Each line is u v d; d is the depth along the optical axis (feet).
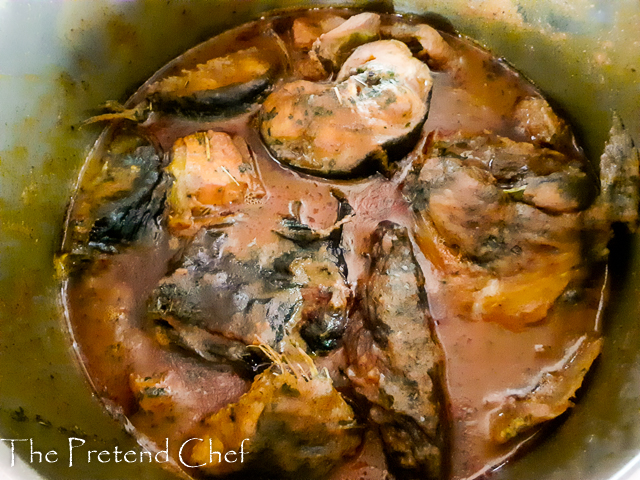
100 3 0.75
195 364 0.69
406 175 0.78
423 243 0.73
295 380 0.63
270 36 0.91
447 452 0.64
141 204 0.75
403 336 0.65
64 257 0.75
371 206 0.76
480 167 0.76
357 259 0.73
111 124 0.82
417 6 0.90
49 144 0.73
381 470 0.64
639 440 0.55
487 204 0.71
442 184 0.72
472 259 0.71
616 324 0.68
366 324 0.68
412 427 0.62
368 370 0.65
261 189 0.77
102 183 0.77
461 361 0.70
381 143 0.75
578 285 0.71
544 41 0.81
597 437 0.60
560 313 0.71
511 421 0.66
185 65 0.89
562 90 0.82
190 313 0.68
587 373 0.67
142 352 0.70
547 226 0.70
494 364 0.69
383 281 0.68
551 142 0.80
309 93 0.78
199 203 0.74
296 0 0.91
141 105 0.83
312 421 0.62
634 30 0.70
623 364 0.64
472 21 0.87
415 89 0.78
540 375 0.69
